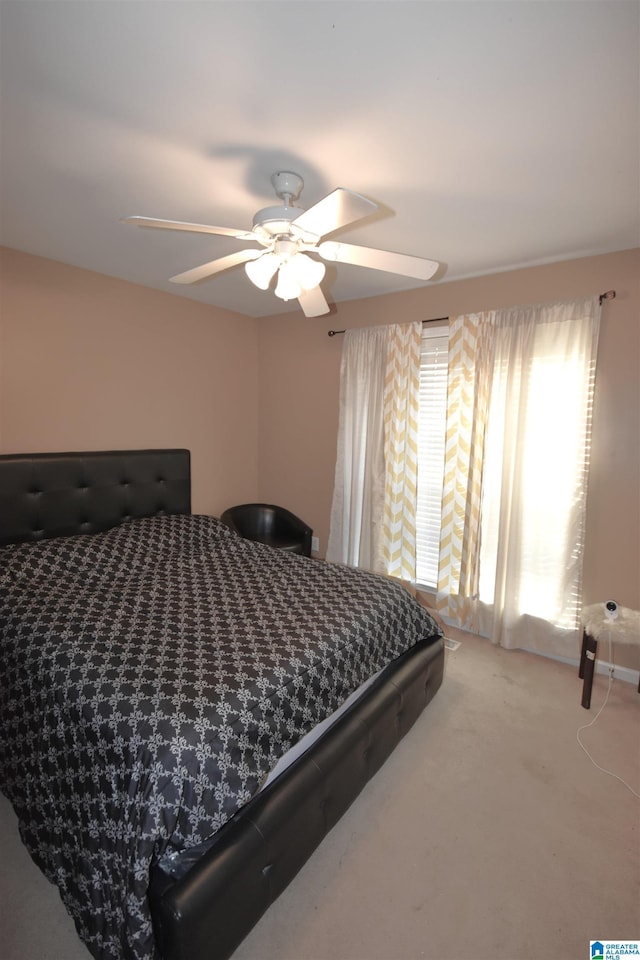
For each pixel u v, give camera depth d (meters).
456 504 3.11
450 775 1.94
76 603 2.01
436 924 1.38
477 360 2.89
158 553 2.71
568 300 2.58
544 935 1.36
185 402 3.57
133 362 3.19
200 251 2.54
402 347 3.20
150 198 1.91
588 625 2.38
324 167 1.65
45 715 1.50
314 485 3.92
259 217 1.50
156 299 3.29
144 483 3.21
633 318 2.43
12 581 2.12
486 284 2.88
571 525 2.67
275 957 1.29
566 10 1.01
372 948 1.32
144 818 1.15
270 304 3.69
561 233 2.24
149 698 1.38
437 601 3.26
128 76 1.21
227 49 1.12
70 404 2.87
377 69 1.18
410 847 1.62
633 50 1.11
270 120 1.39
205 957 1.15
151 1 0.99
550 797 1.83
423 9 1.01
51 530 2.72
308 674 1.62
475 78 1.21
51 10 1.02
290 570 2.55
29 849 1.52
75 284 2.82
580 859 1.58
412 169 1.67
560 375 2.61
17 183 1.79
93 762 1.31
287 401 4.01
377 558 3.38
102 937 1.18
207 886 1.15
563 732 2.21
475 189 1.81
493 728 2.23
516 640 2.91
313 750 1.59
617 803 1.81
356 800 1.80
